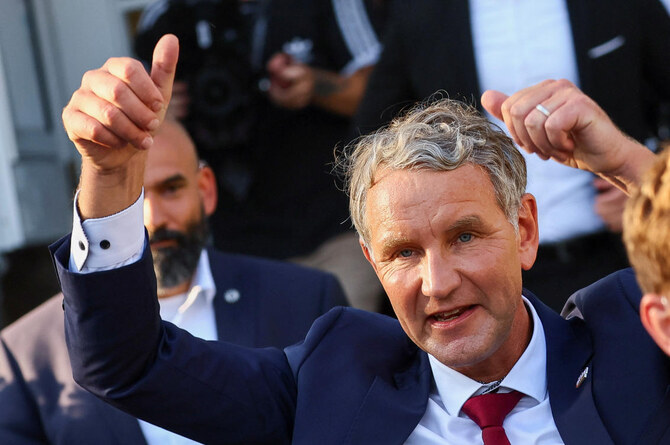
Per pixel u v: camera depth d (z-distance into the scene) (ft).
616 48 30.27
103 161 16.53
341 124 36.45
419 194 17.08
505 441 17.69
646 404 17.53
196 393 18.26
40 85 44.70
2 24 43.34
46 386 23.80
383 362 19.19
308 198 36.24
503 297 17.25
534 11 30.12
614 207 28.86
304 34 36.29
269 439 18.81
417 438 18.33
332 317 19.81
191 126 35.81
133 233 17.37
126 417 23.12
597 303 19.06
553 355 18.49
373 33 36.32
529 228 18.30
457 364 17.30
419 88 31.58
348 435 18.16
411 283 17.25
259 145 36.24
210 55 35.76
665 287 13.43
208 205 27.14
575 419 17.65
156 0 43.52
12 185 42.78
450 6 30.94
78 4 45.47
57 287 41.24
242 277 25.58
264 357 19.39
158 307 17.90
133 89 15.69
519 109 18.24
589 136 18.28
